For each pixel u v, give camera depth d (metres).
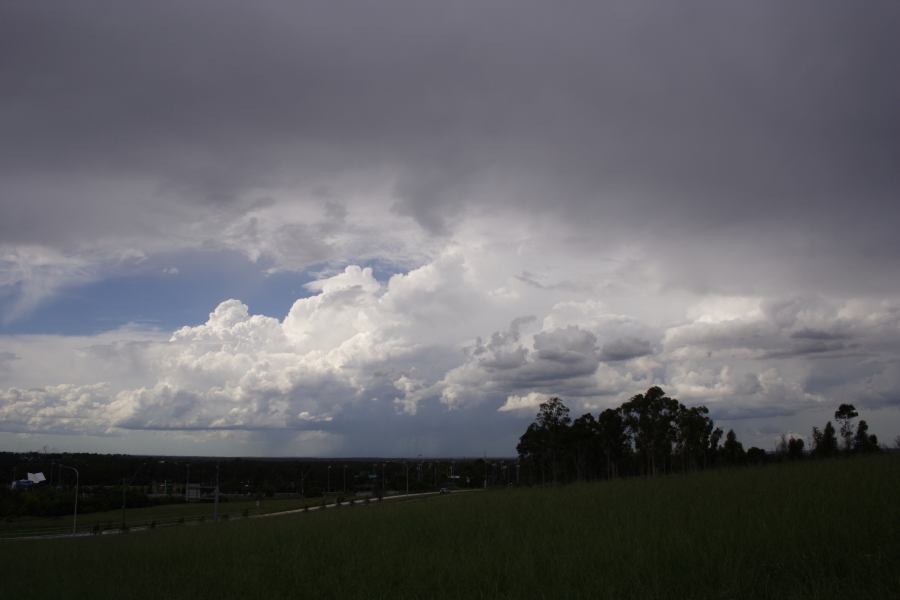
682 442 63.78
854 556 10.96
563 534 16.38
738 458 69.31
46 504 83.19
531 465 76.31
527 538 16.23
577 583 11.27
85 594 15.14
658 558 12.17
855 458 30.28
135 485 126.69
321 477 142.62
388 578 13.41
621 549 13.18
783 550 11.74
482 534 18.23
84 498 90.25
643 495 23.84
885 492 16.59
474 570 12.94
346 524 25.33
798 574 10.43
